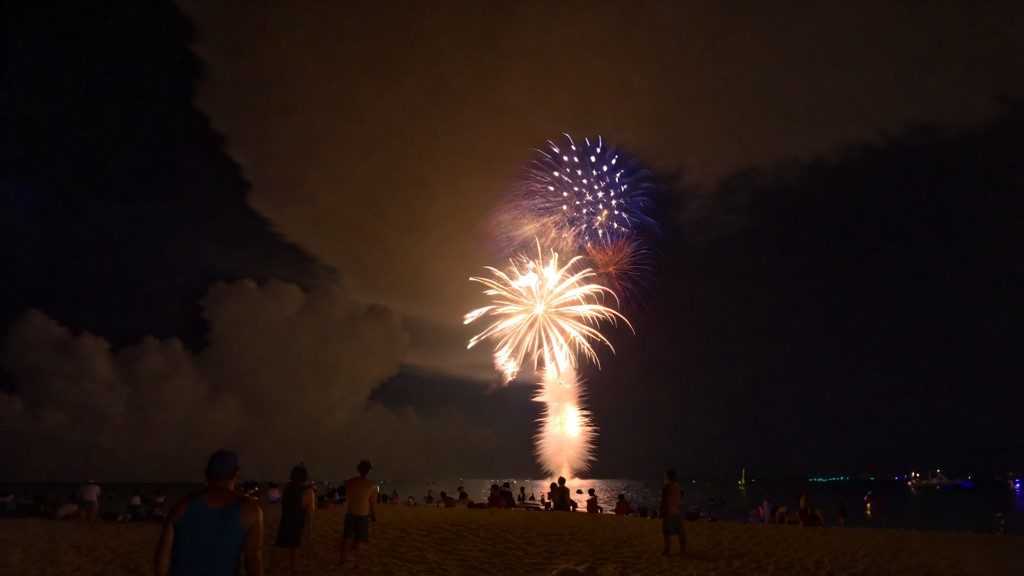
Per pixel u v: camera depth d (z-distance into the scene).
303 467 9.65
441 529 14.47
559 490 22.03
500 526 15.12
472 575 9.59
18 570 9.88
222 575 3.17
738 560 11.12
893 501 78.12
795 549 12.44
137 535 14.66
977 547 13.05
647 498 92.94
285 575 9.26
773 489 122.62
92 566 10.23
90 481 18.64
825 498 88.62
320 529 14.41
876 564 10.90
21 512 21.67
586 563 10.68
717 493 106.38
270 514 17.47
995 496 86.75
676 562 10.88
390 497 27.59
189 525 3.22
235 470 3.49
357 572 9.53
